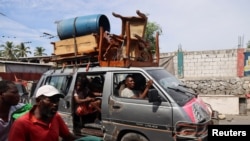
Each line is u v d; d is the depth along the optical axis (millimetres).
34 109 2434
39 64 24109
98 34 5926
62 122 2723
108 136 5199
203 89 15141
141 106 4738
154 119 4547
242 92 14383
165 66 15992
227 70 15016
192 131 4223
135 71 5102
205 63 15516
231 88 14602
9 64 21875
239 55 14727
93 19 5938
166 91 4609
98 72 5613
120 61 5320
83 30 6059
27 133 2322
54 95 2363
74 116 5949
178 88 5047
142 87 5176
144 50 6176
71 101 5902
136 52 5887
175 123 4332
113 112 5117
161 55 16547
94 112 5957
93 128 5828
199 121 4324
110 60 5617
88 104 5832
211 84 15008
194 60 15758
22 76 22641
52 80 6664
